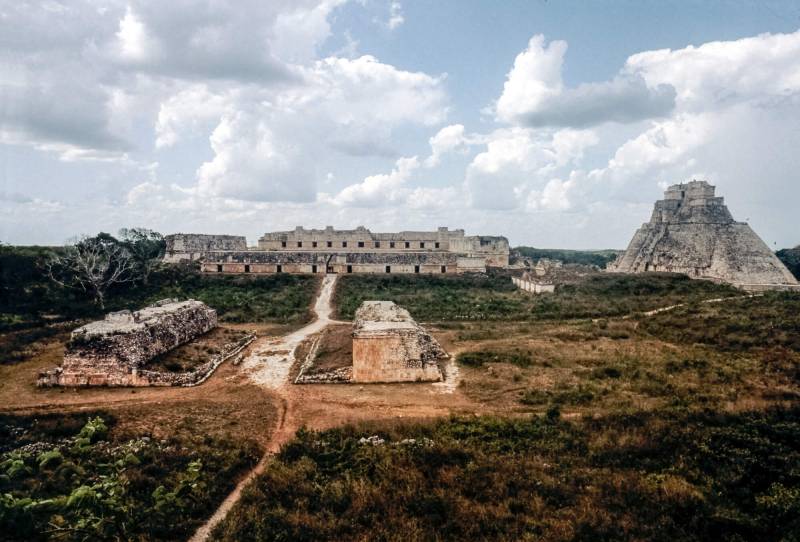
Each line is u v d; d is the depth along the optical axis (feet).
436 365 85.92
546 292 199.52
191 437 60.18
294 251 269.85
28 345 105.60
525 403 71.31
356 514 42.34
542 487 45.44
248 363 99.81
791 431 53.72
